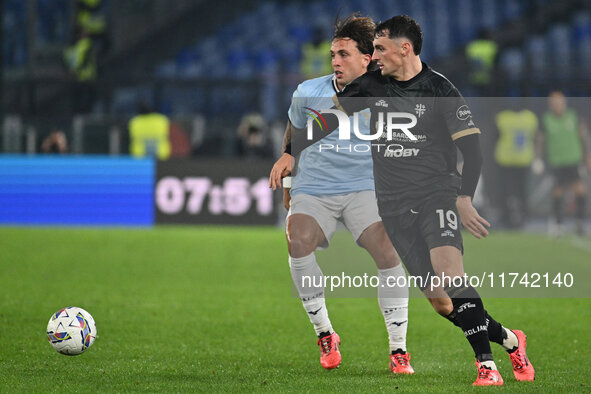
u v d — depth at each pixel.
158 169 54.50
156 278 34.78
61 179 54.34
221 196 54.47
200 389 17.11
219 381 18.08
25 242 44.75
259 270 37.38
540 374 19.25
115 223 54.25
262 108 65.25
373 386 17.47
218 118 64.38
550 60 76.62
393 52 17.39
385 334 24.97
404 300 19.31
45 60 73.31
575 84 57.38
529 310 29.02
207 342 23.27
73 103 60.62
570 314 28.28
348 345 23.31
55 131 55.31
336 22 19.52
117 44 77.25
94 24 74.81
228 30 81.62
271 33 81.62
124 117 57.38
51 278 34.22
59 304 28.61
